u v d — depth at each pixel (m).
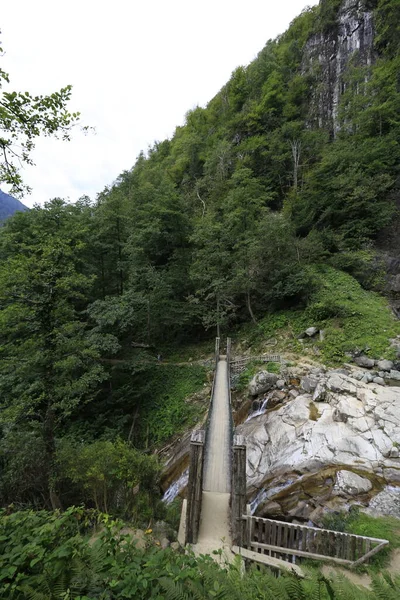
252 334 19.33
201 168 41.00
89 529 4.77
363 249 20.98
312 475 8.05
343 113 29.78
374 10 32.81
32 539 2.99
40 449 8.45
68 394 8.93
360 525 6.24
